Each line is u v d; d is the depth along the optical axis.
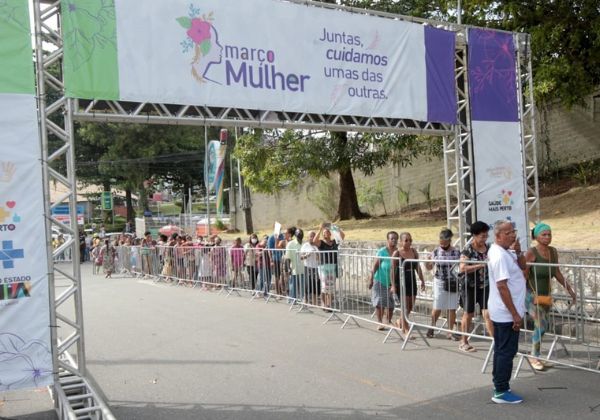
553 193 15.94
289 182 23.44
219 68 7.38
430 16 16.30
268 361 7.34
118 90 6.62
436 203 20.50
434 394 5.84
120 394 6.22
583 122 17.00
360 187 23.67
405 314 8.16
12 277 5.50
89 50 6.40
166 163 44.53
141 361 7.60
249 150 19.89
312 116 8.38
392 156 19.61
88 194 51.12
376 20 8.70
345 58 8.41
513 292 5.50
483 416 5.16
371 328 9.23
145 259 20.41
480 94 9.74
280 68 7.86
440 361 7.08
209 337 8.95
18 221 5.56
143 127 39.00
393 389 6.04
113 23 6.60
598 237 10.85
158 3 6.95
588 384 5.98
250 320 10.31
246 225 27.19
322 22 8.22
